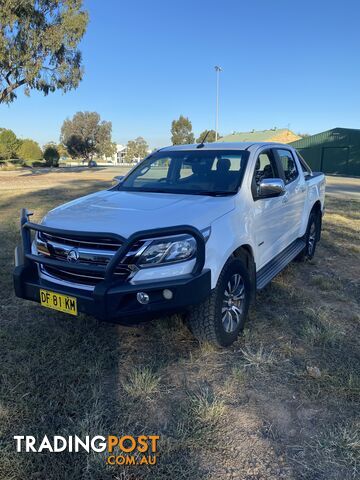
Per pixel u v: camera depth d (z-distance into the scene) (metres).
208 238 3.00
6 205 11.52
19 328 3.74
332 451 2.29
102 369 3.09
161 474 2.14
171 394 2.81
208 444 2.34
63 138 85.69
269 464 2.21
